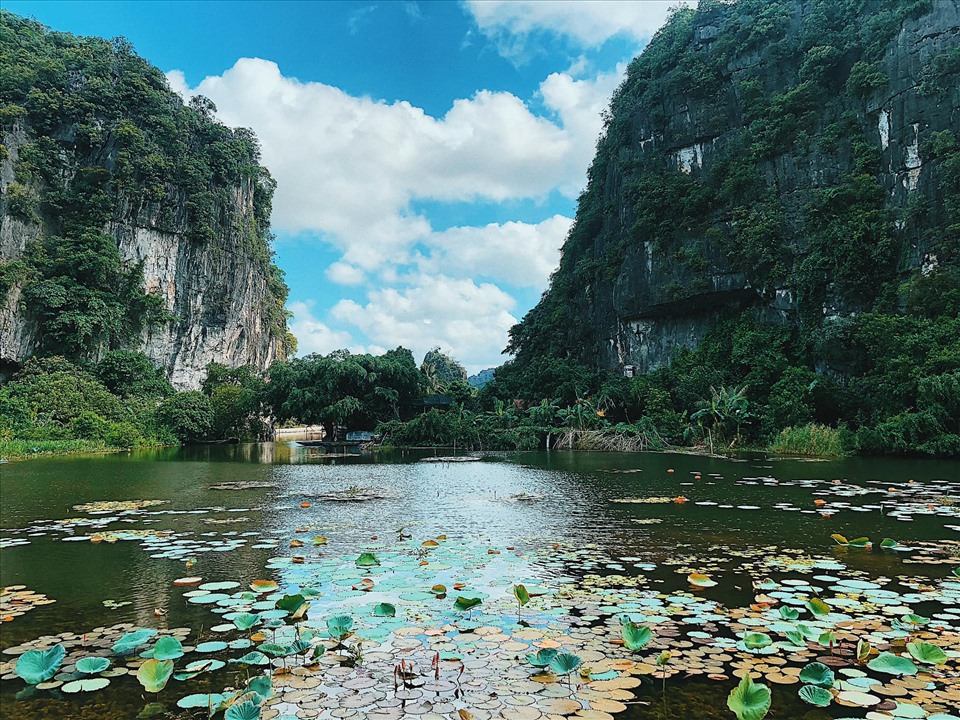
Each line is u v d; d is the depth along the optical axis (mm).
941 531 8555
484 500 12180
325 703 3582
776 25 39781
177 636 4707
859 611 5109
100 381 39719
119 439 31828
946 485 13680
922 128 30438
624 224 45156
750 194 36969
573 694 3678
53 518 10133
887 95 32312
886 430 22859
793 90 36969
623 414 37719
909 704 3516
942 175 28844
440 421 34062
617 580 6211
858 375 29047
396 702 3586
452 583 6133
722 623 4879
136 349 49375
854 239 31000
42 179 48594
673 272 39062
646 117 44594
